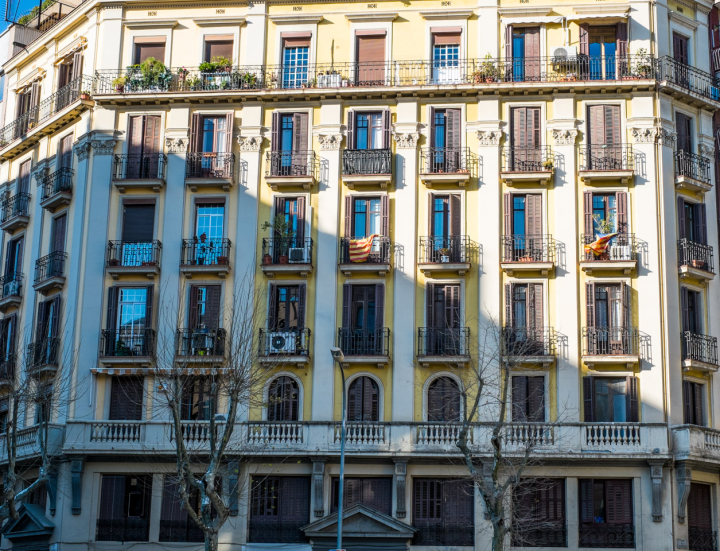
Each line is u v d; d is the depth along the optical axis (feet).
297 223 156.25
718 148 161.58
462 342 148.25
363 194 155.63
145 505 148.66
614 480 142.10
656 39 158.10
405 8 162.40
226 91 160.25
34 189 176.35
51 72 179.32
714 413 148.56
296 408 149.59
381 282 152.15
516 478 122.42
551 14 160.04
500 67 157.99
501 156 155.02
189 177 157.89
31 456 150.41
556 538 140.05
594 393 146.10
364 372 149.59
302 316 152.15
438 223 154.20
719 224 157.79
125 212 160.15
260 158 159.22
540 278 150.20
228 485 144.87
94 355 154.30
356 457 143.95
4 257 179.11
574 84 154.61
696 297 152.76
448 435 143.13
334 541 141.38
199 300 155.22
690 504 143.54
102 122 163.63
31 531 150.71
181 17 166.71
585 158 153.58
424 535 142.00
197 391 152.25
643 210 151.33
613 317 148.77
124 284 156.76
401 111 157.89
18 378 157.79
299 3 164.35
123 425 148.66
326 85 159.94
